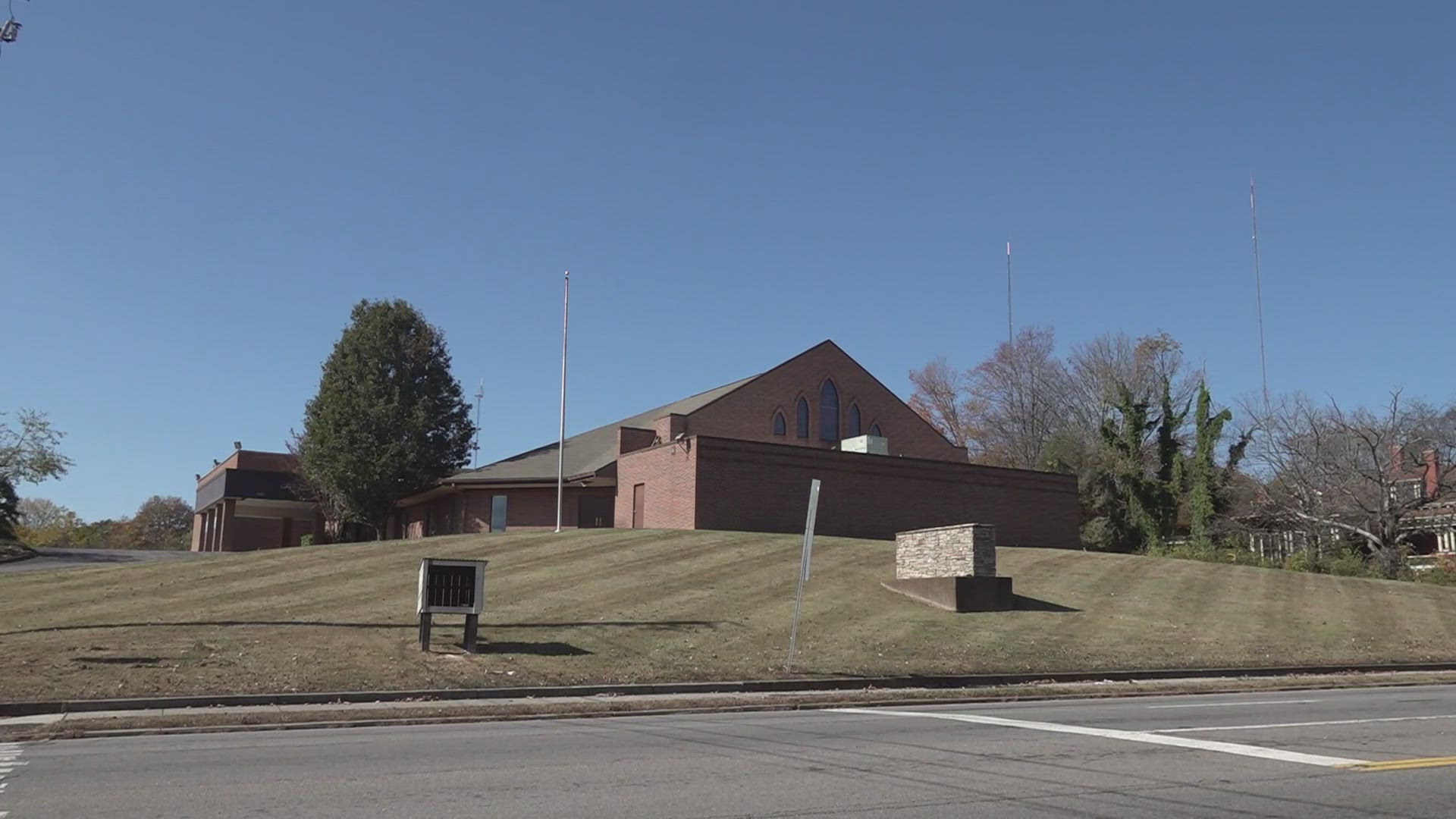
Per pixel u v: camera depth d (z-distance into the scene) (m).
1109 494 59.47
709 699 16.77
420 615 19.98
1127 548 58.56
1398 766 10.38
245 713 14.60
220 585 26.39
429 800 8.62
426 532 53.50
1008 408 75.44
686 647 21.47
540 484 47.38
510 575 28.91
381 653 19.33
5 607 23.00
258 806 8.35
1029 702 17.67
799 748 11.64
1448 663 24.62
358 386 50.69
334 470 49.66
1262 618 28.62
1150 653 23.58
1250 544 55.62
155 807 8.31
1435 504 51.75
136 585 26.34
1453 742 12.10
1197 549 51.94
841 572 31.17
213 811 8.17
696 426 46.59
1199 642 25.06
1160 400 64.25
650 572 29.73
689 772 9.99
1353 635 27.22
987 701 17.91
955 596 27.09
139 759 10.82
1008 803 8.63
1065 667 21.77
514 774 9.83
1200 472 56.25
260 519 61.56
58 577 27.28
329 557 31.22
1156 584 32.81
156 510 91.44
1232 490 56.25
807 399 50.69
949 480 46.69
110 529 89.69
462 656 19.47
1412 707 16.23
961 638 23.78
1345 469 51.38
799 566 31.50
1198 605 29.88
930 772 10.03
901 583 29.08
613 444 51.25
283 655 18.77
